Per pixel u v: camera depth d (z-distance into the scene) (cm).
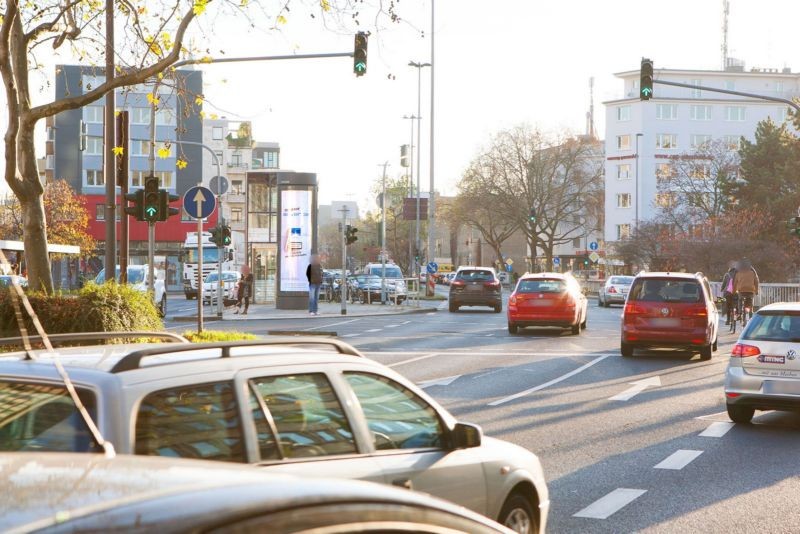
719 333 3472
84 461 251
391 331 3272
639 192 12119
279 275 4769
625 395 1709
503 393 1727
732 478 1014
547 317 3120
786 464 1096
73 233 7119
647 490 952
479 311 5006
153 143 3462
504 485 601
